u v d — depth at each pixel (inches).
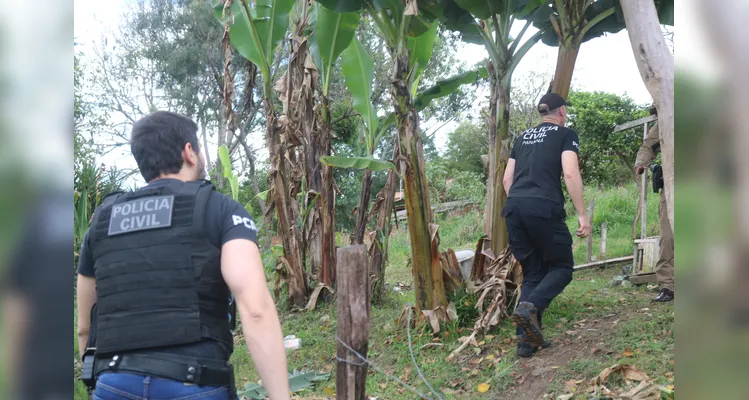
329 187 265.4
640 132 557.3
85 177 306.5
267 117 260.4
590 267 303.9
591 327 171.3
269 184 270.4
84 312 75.2
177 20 757.9
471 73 234.7
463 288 196.7
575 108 587.2
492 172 198.8
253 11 244.7
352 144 593.0
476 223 526.0
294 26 260.5
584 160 587.8
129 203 70.7
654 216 411.8
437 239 188.9
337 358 100.9
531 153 160.1
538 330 150.2
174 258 65.9
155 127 73.9
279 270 266.8
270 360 62.8
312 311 256.5
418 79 243.0
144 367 63.3
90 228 72.2
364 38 654.5
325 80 265.1
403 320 199.2
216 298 67.0
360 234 261.4
